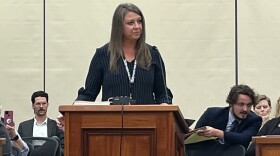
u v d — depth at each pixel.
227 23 13.25
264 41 13.20
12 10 13.43
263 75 13.16
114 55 7.51
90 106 6.80
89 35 13.33
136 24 7.49
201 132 8.87
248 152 9.12
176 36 13.26
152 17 13.28
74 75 13.31
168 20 13.27
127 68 7.51
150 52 7.64
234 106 9.38
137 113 6.79
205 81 13.20
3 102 13.30
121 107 6.79
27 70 13.36
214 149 9.07
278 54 13.17
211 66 13.23
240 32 13.23
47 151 10.08
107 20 13.33
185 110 13.19
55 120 12.80
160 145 6.75
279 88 13.13
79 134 6.79
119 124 6.79
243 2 13.25
